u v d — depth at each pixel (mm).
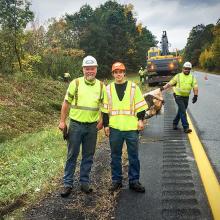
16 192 6168
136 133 5891
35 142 10219
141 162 7418
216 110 14633
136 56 72500
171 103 17328
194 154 7871
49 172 6969
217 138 9477
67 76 25484
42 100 16875
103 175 6555
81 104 5910
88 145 6004
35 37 27016
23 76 19531
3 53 20828
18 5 21328
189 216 4828
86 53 58688
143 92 22750
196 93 10430
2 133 11523
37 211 5219
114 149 5941
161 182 6160
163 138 9625
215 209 4977
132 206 5223
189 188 5824
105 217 4910
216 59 74688
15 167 7754
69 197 5672
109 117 5961
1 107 14008
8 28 21078
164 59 27172
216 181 6094
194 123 11789
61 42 53781
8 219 5059
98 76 59906
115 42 66000
